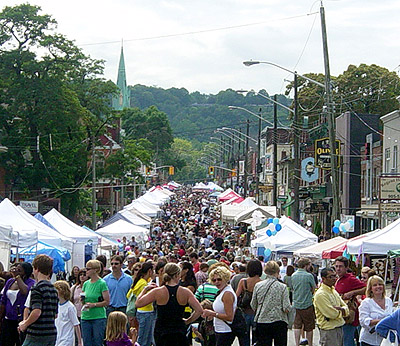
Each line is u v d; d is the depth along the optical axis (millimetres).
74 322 12188
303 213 58500
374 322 11172
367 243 18375
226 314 11891
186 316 13719
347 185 50031
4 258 18734
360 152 50062
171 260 20078
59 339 11992
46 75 53062
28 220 21359
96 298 13219
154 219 61156
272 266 12477
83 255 25781
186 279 14359
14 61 52656
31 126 54000
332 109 29062
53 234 21703
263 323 12273
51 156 55000
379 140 50094
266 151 95438
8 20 52656
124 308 14508
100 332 13242
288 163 74750
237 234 46062
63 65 53562
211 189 124375
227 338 12031
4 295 12141
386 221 39969
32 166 54344
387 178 30875
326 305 12461
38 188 54875
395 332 9125
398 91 68875
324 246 23375
